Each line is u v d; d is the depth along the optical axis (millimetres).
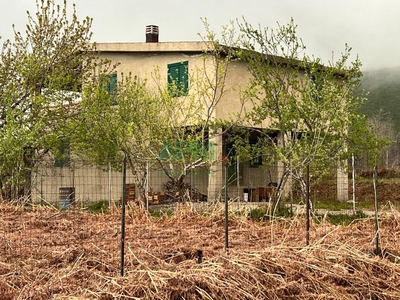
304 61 15086
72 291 5590
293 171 14367
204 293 5613
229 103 19234
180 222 10977
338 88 14852
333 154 15008
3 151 13727
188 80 18859
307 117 14477
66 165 16047
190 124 16094
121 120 15312
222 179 17750
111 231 9555
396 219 10852
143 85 16469
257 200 19266
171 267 6340
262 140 18203
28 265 6781
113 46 20906
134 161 15562
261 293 5926
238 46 15625
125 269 6641
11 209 11586
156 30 22625
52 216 10828
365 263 7281
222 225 10742
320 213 15164
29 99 16219
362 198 21625
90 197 17562
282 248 7328
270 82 15227
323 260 7062
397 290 6754
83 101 15602
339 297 6223
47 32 17359
